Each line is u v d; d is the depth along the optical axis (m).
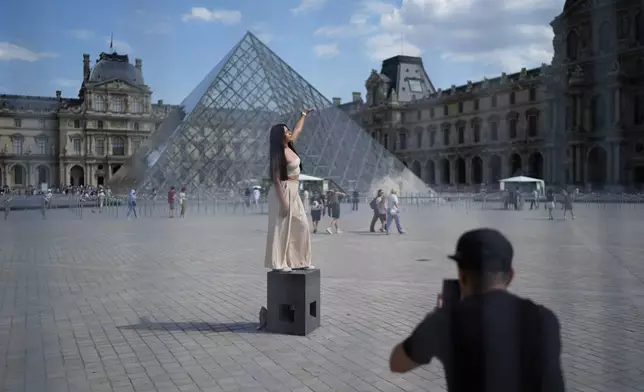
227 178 58.12
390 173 49.12
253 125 60.75
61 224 35.75
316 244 23.92
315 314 10.06
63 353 8.62
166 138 58.47
